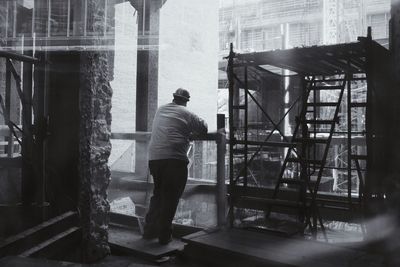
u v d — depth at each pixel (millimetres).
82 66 4246
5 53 4109
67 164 4344
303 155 5664
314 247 3926
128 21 14594
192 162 13516
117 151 13766
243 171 5355
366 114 4410
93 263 4211
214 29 21625
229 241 4137
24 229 3865
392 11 3547
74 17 4277
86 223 4234
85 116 4246
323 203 5930
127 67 14617
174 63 18750
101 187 4418
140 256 4367
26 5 6422
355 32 21812
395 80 3553
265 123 17344
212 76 21250
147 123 9766
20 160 4938
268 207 5309
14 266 3158
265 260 3574
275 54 4879
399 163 3545
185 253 4258
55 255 3885
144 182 6543
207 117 20766
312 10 33375
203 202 7891
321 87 5586
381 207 4320
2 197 4738
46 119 4332
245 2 35562
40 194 4301
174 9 18828
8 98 4793
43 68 4516
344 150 15758
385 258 3504
